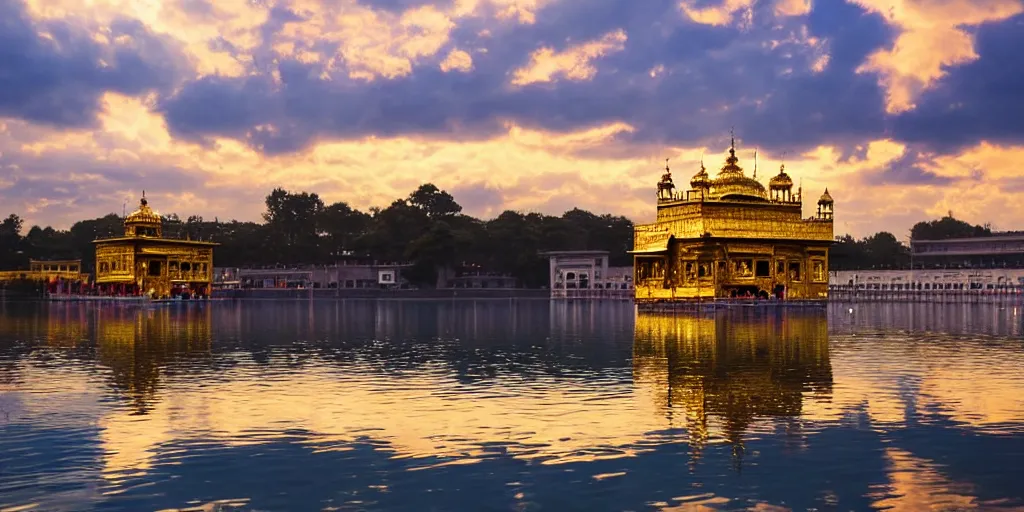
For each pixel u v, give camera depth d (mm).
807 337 58594
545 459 22578
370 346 54000
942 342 54344
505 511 18609
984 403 30047
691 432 25547
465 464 22156
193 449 23750
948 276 176750
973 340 55969
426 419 27688
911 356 45062
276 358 46156
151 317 94188
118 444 24281
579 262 188375
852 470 21469
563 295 181625
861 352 47312
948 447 23656
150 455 23109
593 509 18719
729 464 22031
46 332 67188
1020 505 18875
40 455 23062
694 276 108688
